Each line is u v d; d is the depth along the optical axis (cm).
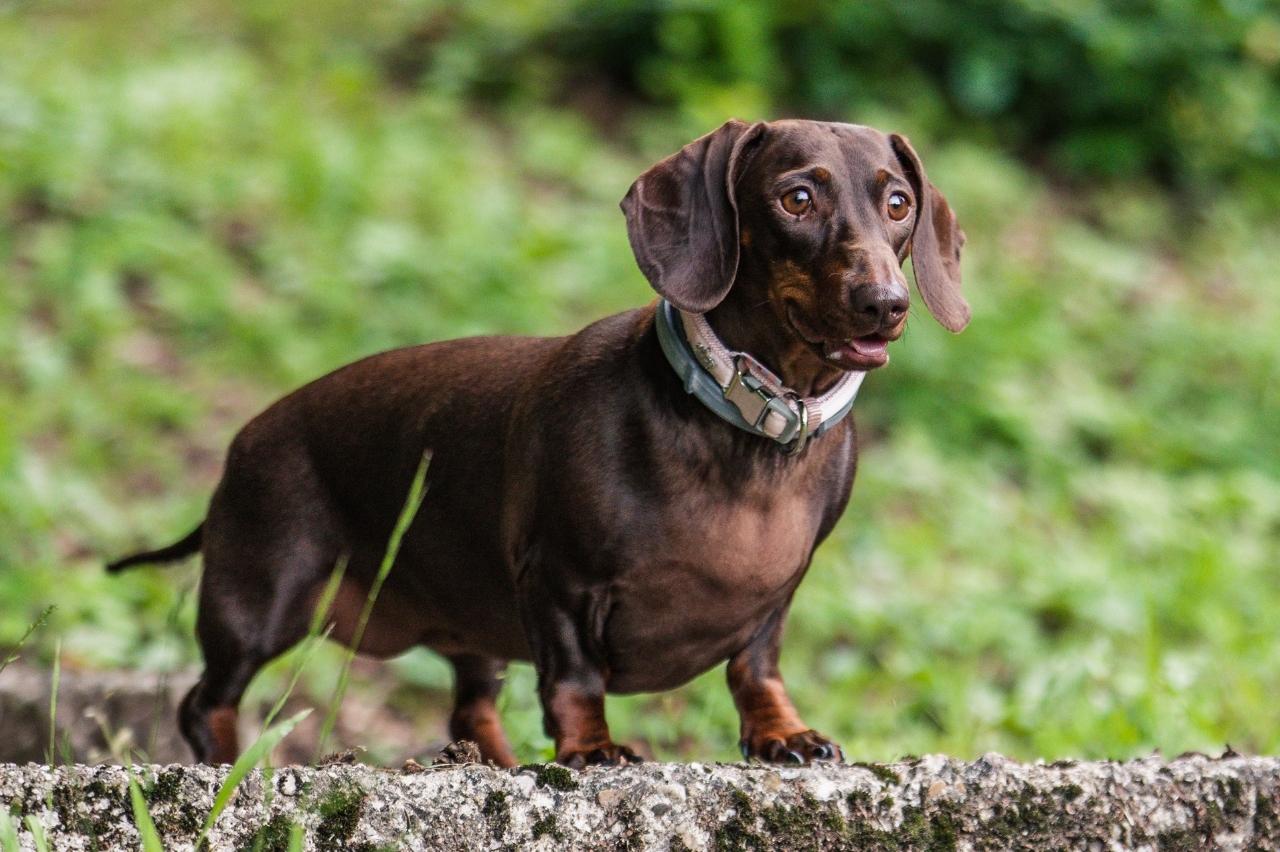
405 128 1534
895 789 449
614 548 524
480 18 1728
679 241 525
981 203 1516
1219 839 469
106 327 1214
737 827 442
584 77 1655
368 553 636
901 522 1132
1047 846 454
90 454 1102
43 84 1475
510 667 728
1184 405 1335
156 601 959
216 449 1146
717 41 1611
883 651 971
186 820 424
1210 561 1058
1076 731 782
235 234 1344
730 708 830
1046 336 1335
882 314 485
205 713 653
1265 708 826
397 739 864
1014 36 1631
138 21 1752
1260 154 1650
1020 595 1041
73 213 1317
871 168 521
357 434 629
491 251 1323
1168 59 1631
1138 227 1559
